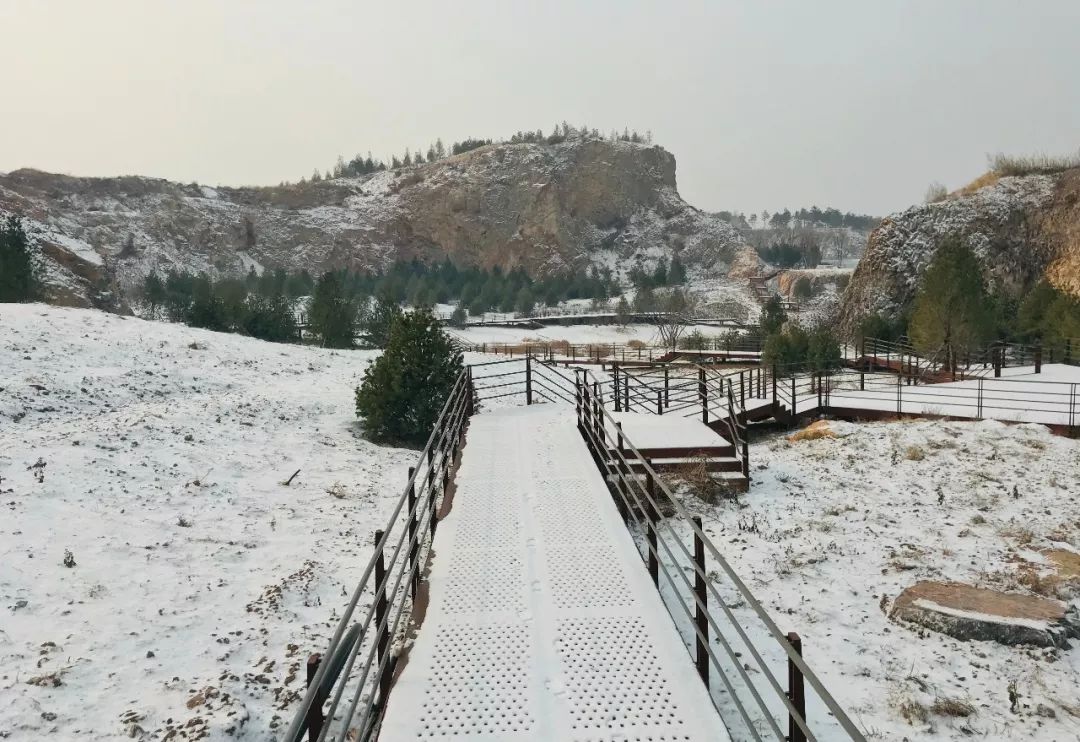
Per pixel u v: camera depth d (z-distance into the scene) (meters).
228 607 7.07
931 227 51.38
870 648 6.26
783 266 169.62
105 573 7.57
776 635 3.40
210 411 15.91
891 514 9.74
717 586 7.55
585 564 6.39
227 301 40.75
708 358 40.72
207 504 10.24
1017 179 53.19
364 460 14.10
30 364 18.22
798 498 10.58
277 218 178.25
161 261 142.88
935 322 26.95
